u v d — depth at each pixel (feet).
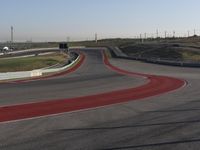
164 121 41.19
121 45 456.04
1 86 95.20
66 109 51.78
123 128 37.06
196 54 265.75
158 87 88.22
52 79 121.08
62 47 344.08
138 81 108.58
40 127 37.81
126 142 30.83
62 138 32.48
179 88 84.89
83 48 442.91
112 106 54.80
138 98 65.62
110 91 78.95
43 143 30.68
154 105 55.57
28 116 45.34
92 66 207.10
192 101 59.93
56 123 40.14
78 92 77.25
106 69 181.88
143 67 193.67
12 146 29.68
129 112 48.47
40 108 53.06
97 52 358.02
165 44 365.20
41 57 275.80
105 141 31.22
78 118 43.60
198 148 28.81
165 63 214.69
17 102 60.80
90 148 28.91
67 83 103.30
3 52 386.73
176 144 30.14
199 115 45.44
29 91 80.64
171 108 52.06
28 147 29.35
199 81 106.11
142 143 30.50
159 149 28.53
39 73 143.33
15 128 37.32
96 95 71.00
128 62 237.86
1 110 51.08
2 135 33.86
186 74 143.23
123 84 97.96
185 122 40.45
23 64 201.67
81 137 32.83
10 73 122.01
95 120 42.09
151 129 36.45
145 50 328.08
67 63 234.17
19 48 485.56
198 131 35.42
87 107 53.88
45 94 73.77
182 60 223.71
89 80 114.21
